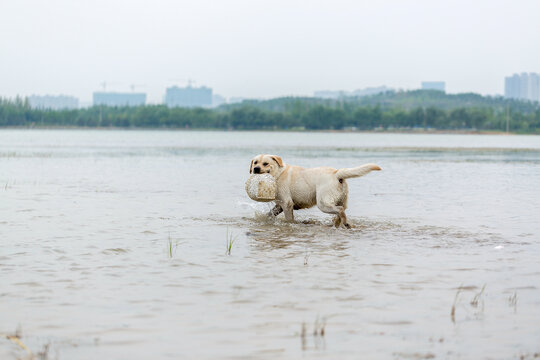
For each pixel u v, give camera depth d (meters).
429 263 8.48
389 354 5.18
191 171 27.14
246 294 6.88
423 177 24.77
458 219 12.91
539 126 190.12
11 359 5.02
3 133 122.00
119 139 87.12
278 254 9.06
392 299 6.72
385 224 12.17
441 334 5.66
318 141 83.94
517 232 11.20
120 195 17.08
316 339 5.51
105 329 5.73
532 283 7.43
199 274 7.78
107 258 8.66
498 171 28.53
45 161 33.66
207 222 12.19
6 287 7.07
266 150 51.91
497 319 6.08
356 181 22.73
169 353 5.18
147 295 6.81
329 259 8.72
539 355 5.18
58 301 6.56
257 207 14.57
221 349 5.27
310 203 12.29
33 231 10.86
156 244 9.76
